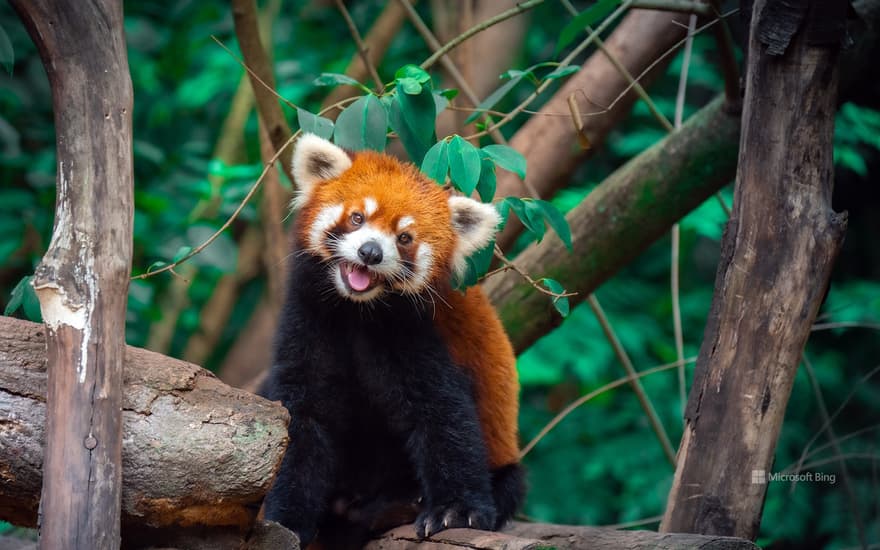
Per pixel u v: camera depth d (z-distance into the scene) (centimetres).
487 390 838
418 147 730
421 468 773
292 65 1480
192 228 1193
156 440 532
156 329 1462
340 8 977
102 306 522
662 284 1859
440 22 1417
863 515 1527
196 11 1622
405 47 1609
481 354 840
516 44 1395
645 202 1025
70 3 545
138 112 1560
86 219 532
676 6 863
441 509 739
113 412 514
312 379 802
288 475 766
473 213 812
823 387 1644
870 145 1548
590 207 1040
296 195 861
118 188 545
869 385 1686
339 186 823
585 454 1684
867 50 956
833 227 720
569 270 1039
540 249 1048
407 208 803
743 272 738
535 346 1614
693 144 1007
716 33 883
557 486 1648
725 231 760
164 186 1382
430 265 805
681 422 1627
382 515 774
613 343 1105
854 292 1598
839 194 1752
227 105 1678
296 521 754
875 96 1188
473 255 810
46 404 515
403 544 731
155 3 1633
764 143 730
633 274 1873
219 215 1468
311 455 786
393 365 790
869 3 955
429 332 798
